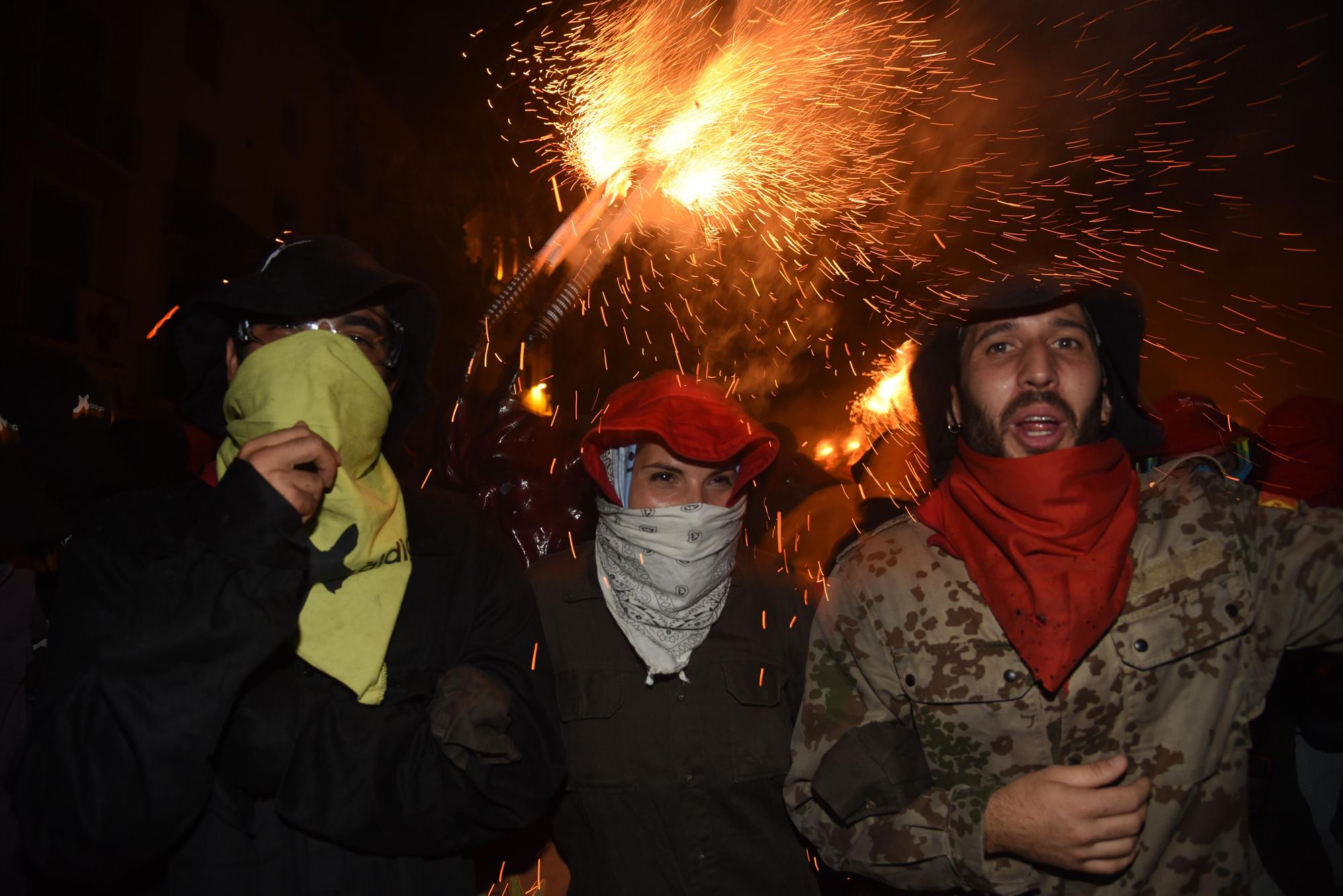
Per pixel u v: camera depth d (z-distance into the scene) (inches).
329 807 61.9
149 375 635.5
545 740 69.9
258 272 72.5
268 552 58.1
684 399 89.2
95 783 54.6
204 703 55.4
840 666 78.6
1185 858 65.4
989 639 71.9
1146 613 69.2
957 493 76.3
